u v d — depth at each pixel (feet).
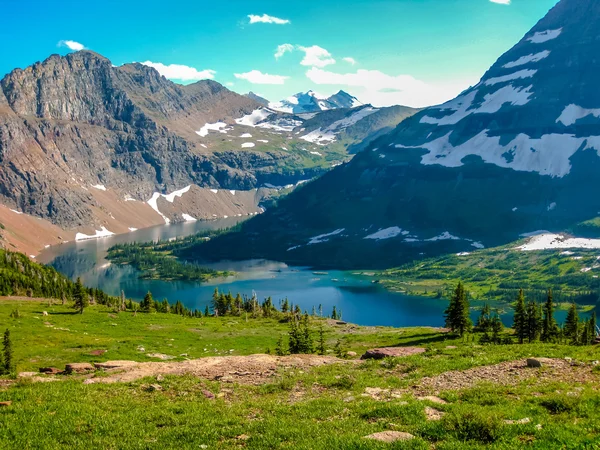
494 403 84.07
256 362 134.82
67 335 347.36
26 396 96.63
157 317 487.20
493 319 390.63
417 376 109.29
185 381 109.70
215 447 69.10
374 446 64.18
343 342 388.57
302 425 76.28
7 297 544.21
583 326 371.15
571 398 80.12
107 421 80.64
